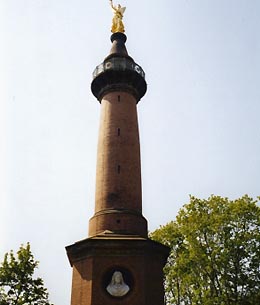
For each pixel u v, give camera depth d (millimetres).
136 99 43000
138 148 39750
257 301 40562
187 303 46844
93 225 35562
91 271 31938
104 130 39938
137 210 36406
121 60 42469
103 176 37438
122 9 48375
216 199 46156
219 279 42406
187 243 46750
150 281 32125
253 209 44344
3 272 38656
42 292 38906
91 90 43438
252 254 42219
